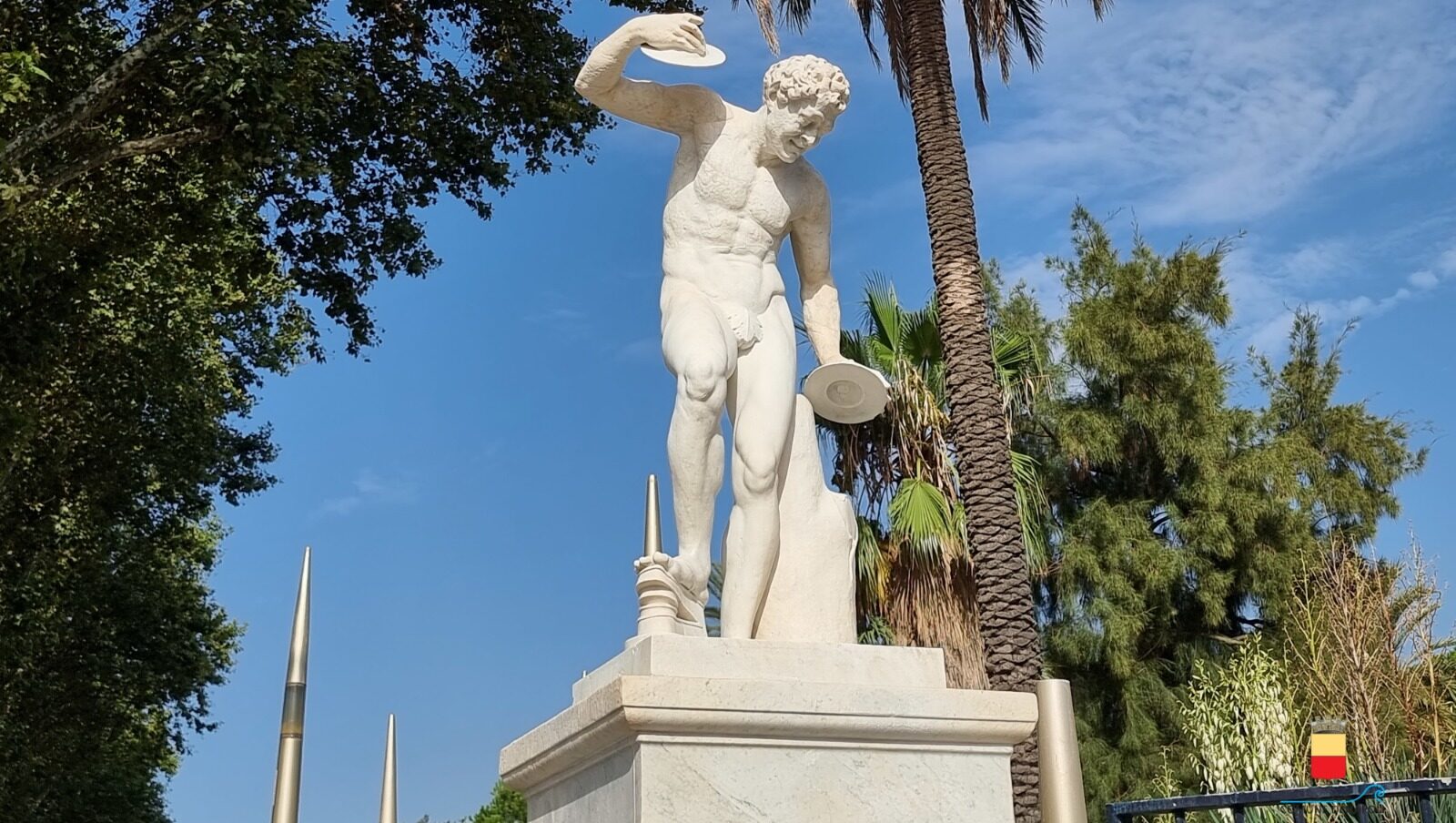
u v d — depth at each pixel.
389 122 11.92
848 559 4.60
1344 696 12.58
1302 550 18.94
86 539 15.45
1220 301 21.02
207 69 9.04
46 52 9.59
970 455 11.87
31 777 17.39
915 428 14.42
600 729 3.85
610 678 4.21
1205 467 19.81
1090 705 19.14
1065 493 20.64
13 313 10.40
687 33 4.77
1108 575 19.20
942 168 12.52
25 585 14.20
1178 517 19.97
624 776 3.80
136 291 13.44
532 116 12.85
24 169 9.90
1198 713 12.81
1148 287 21.08
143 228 11.17
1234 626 20.91
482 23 12.73
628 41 4.74
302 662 10.99
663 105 4.88
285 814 10.48
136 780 22.56
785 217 4.84
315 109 9.88
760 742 3.79
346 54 10.28
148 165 10.66
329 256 11.80
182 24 9.22
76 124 9.17
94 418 14.25
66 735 17.08
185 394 15.17
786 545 4.53
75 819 20.11
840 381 4.96
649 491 5.63
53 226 10.59
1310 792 3.61
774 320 4.73
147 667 17.09
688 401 4.42
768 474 4.48
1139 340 20.31
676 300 4.66
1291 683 13.43
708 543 4.45
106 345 13.52
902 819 3.87
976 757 4.02
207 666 18.83
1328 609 13.56
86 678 16.64
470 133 12.10
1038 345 19.83
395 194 12.12
